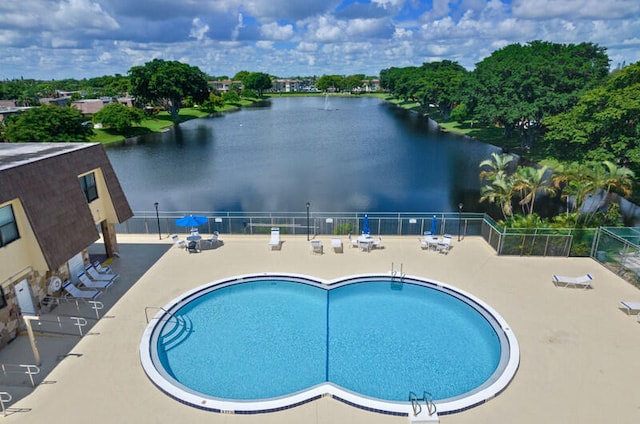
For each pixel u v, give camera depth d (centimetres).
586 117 5034
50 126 7006
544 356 1567
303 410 1325
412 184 5406
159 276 2214
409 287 2166
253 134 9750
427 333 1808
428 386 1485
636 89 4503
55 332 1716
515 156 6825
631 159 4238
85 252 2217
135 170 6375
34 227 1650
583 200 2752
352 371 1562
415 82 13312
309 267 2314
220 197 4950
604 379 1452
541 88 6519
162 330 1777
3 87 17025
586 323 1780
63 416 1289
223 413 1309
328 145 8269
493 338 1762
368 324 1870
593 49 7638
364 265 2341
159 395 1384
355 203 4656
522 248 2452
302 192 5103
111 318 1819
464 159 6819
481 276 2206
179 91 11419
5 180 1558
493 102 7394
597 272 2253
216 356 1634
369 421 1284
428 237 2594
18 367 1509
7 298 1647
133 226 3117
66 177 1917
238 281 2170
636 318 1822
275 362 1608
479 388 1419
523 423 1269
